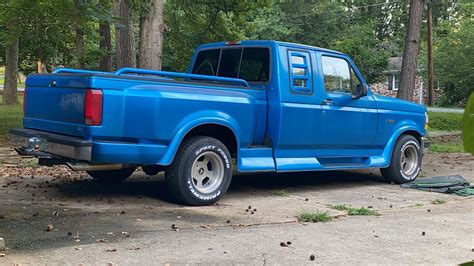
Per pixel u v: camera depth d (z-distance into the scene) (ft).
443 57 103.71
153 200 22.12
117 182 25.79
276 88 23.67
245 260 14.52
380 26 172.65
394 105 28.96
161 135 20.03
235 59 25.96
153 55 35.53
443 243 17.02
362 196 25.54
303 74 24.63
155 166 21.88
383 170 29.48
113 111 18.94
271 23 128.16
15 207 19.67
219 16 48.11
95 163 19.22
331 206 22.66
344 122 26.27
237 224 18.75
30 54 91.71
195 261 14.26
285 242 16.51
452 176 30.27
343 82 26.55
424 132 30.78
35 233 16.31
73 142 18.71
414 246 16.58
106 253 14.64
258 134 23.66
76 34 58.59
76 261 13.84
